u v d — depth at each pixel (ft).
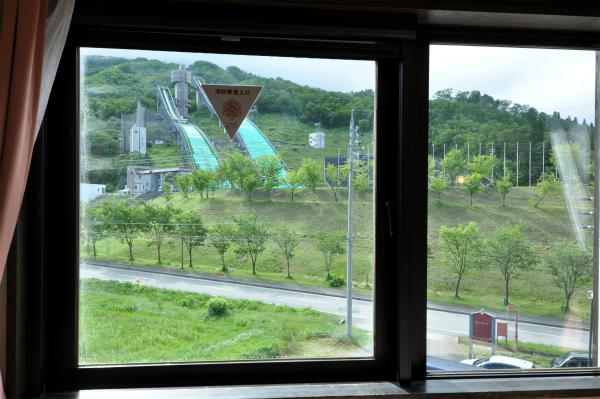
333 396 6.97
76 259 7.23
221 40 7.31
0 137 5.77
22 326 6.84
